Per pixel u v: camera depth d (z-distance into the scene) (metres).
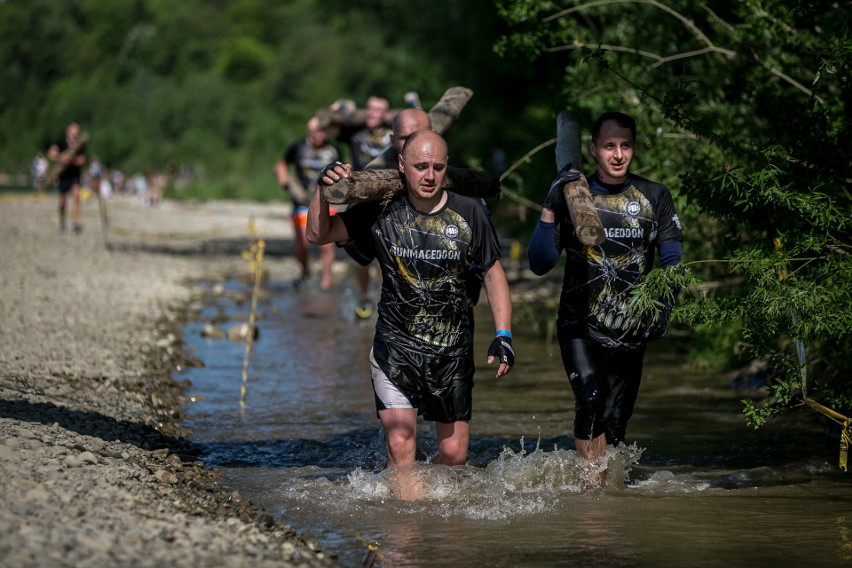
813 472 14.45
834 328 12.95
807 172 14.70
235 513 11.95
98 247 47.78
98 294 30.77
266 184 130.00
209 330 25.72
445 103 17.08
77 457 12.52
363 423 17.25
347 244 13.28
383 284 13.18
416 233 12.88
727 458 15.33
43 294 29.42
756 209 14.09
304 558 10.42
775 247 13.83
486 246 13.12
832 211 13.52
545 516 12.52
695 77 20.94
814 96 15.62
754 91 17.73
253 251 21.64
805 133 14.71
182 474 13.51
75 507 10.43
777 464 14.91
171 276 38.22
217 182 141.38
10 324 23.31
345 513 12.52
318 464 14.86
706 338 22.38
